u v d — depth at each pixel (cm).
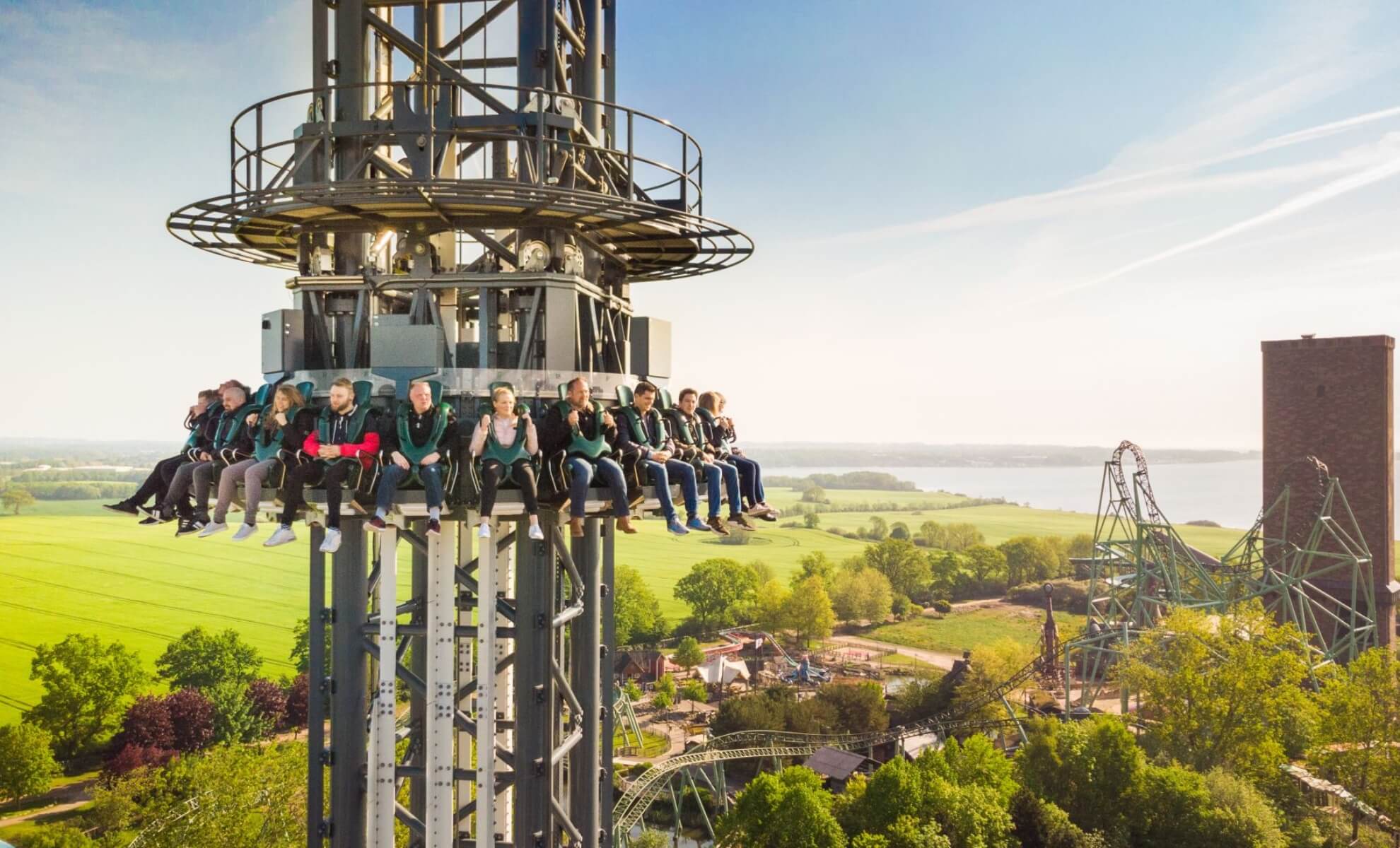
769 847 4900
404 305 1584
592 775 1474
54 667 8556
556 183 1390
